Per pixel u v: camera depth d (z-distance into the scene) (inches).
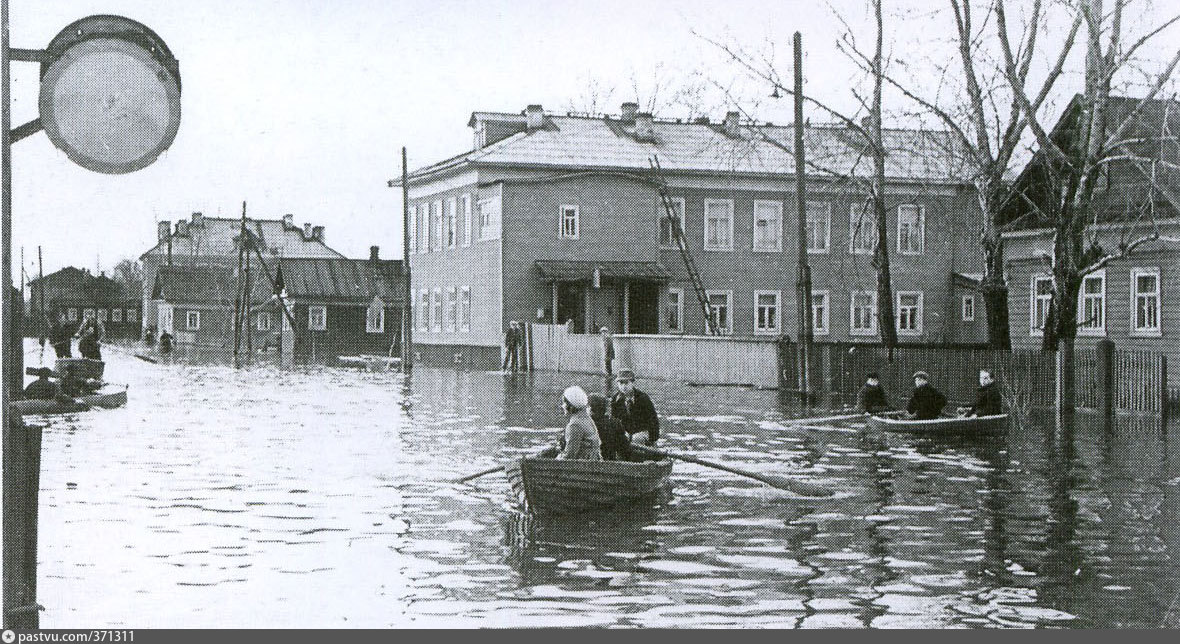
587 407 784.9
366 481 890.7
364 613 512.4
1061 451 1083.9
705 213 2687.0
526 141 2652.6
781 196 2731.3
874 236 1781.5
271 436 1211.2
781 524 716.7
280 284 3693.4
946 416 1370.6
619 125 2765.7
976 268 2844.5
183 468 961.5
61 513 753.0
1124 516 748.6
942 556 627.5
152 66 328.2
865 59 1604.3
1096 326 1733.5
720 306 2701.8
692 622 498.6
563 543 658.2
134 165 330.0
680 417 1416.1
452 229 2770.7
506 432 1250.6
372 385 2097.7
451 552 634.2
